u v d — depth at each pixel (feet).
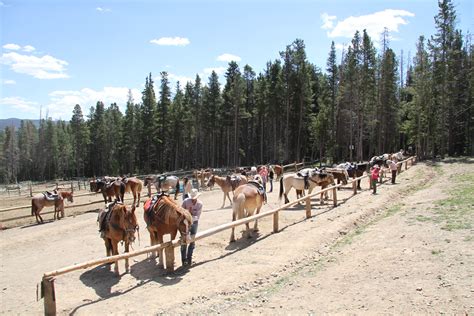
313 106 203.41
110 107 307.17
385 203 66.69
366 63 174.81
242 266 36.27
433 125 165.37
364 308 25.18
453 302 24.31
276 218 49.19
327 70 197.57
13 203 113.09
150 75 234.38
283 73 191.93
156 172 249.96
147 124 233.35
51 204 75.05
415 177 103.91
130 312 27.12
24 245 53.16
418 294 26.11
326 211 62.18
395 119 200.03
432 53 160.35
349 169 90.63
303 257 38.70
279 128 222.89
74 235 57.41
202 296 29.53
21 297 32.30
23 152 357.20
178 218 34.81
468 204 51.57
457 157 157.99
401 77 236.63
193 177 145.69
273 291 30.19
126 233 34.09
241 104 213.66
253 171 86.63
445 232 39.55
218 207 75.05
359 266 33.35
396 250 35.81
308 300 27.58
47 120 327.06
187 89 238.27
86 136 291.38
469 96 174.50
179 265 37.63
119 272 35.83
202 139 252.62
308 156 239.50
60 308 28.48
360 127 181.27
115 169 287.89
